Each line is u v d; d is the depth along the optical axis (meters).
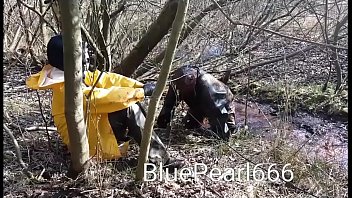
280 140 4.29
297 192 3.69
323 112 5.84
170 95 4.54
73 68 3.04
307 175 3.90
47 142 4.16
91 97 3.48
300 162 3.97
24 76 6.21
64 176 3.54
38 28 5.72
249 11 6.27
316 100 6.05
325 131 5.31
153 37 4.96
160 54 5.79
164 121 4.58
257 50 7.30
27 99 5.33
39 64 6.44
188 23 5.50
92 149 3.62
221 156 4.16
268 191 3.67
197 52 6.50
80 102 3.19
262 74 6.86
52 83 3.48
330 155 4.55
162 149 3.74
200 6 5.94
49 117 4.83
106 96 3.52
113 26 5.59
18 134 4.29
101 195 3.32
